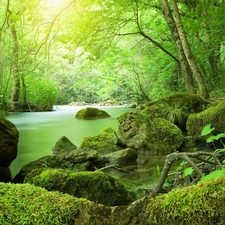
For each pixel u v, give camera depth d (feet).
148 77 67.10
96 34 35.14
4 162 14.61
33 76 63.57
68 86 105.40
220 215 3.83
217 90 44.16
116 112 53.78
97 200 9.07
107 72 66.64
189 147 18.79
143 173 13.58
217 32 30.30
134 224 4.26
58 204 4.78
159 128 18.89
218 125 18.74
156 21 51.44
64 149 17.70
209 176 5.97
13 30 35.24
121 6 35.83
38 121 41.63
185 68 35.60
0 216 4.52
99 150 17.51
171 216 4.06
